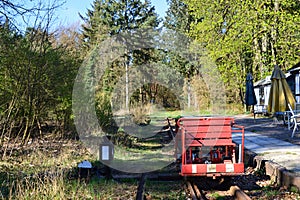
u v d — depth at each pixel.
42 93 12.64
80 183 6.71
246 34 23.02
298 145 10.16
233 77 28.59
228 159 6.75
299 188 5.80
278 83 14.39
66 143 12.24
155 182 7.37
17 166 8.20
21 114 11.92
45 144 11.74
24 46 11.56
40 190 5.66
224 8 23.75
